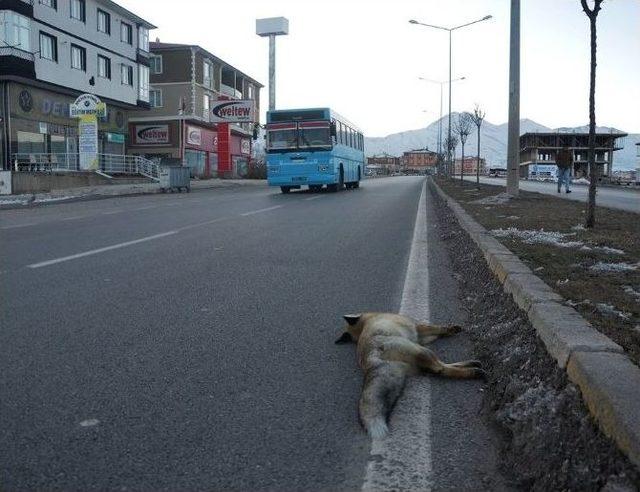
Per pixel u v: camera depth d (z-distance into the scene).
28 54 33.47
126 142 51.94
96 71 40.44
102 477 2.87
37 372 4.24
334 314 5.83
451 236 11.70
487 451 3.11
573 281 5.79
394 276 7.74
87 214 17.17
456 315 5.79
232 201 22.55
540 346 4.05
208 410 3.62
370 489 2.77
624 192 30.64
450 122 57.66
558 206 15.77
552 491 2.59
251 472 2.91
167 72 52.72
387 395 3.55
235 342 4.93
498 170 110.81
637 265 6.70
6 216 17.02
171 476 2.88
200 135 55.12
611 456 2.53
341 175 30.23
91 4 39.72
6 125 34.19
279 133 27.50
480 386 3.95
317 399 3.78
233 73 63.69
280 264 8.59
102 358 4.54
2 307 6.05
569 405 3.10
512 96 18.38
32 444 3.19
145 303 6.24
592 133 10.27
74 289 6.88
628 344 3.80
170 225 13.73
